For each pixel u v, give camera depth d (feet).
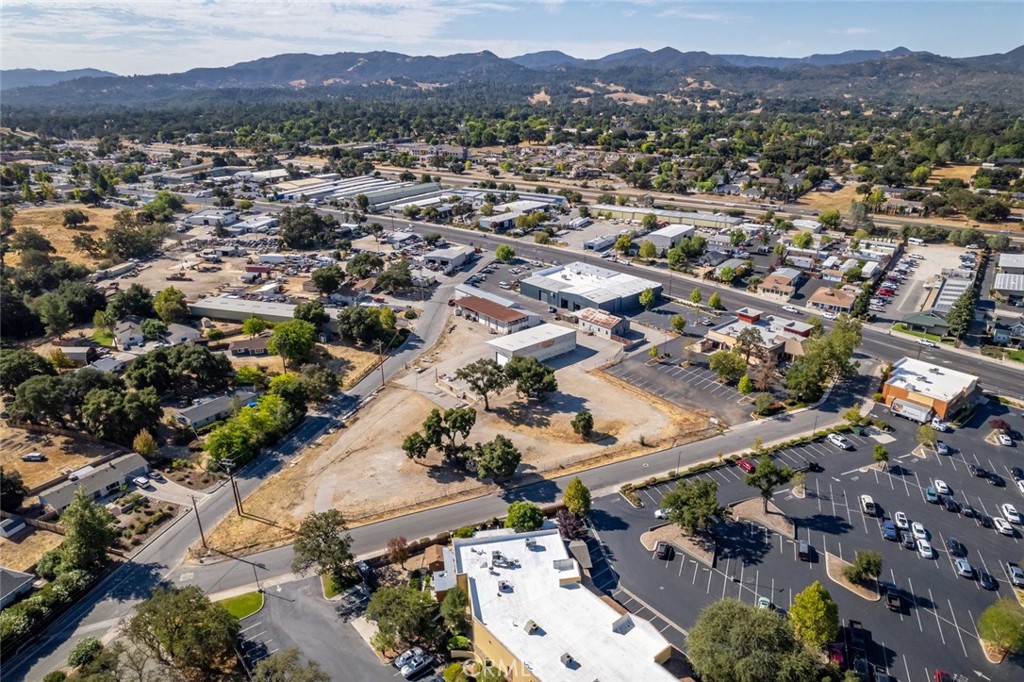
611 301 523.70
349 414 373.61
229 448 317.63
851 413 351.67
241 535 271.69
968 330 477.36
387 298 569.23
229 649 209.97
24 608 224.12
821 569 248.93
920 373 388.37
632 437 345.10
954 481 304.50
